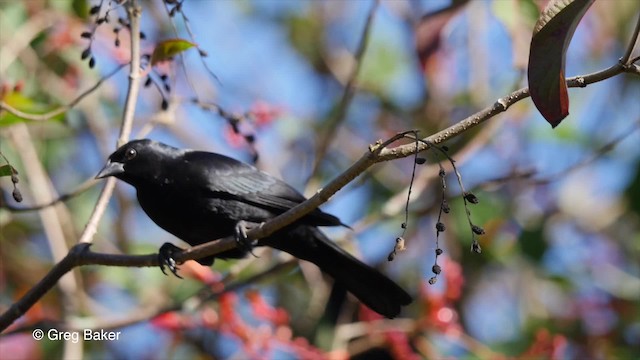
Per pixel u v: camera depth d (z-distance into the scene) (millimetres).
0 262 14078
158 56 8812
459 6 9164
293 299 14023
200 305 10609
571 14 5766
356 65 11242
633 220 14500
